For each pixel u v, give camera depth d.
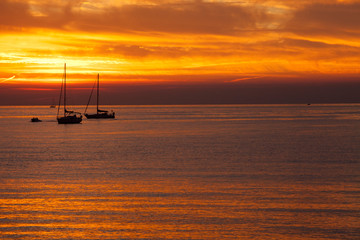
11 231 28.41
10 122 185.88
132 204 34.69
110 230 28.78
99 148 78.25
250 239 27.09
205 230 28.64
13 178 45.97
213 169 51.88
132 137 104.12
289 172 49.31
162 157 64.31
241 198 36.34
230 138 100.06
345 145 81.81
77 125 156.88
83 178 45.94
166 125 157.38
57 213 32.19
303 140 93.50
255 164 56.16
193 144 85.44
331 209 32.91
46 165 56.06
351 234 27.86
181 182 43.34
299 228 28.86
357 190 39.19
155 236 27.77
